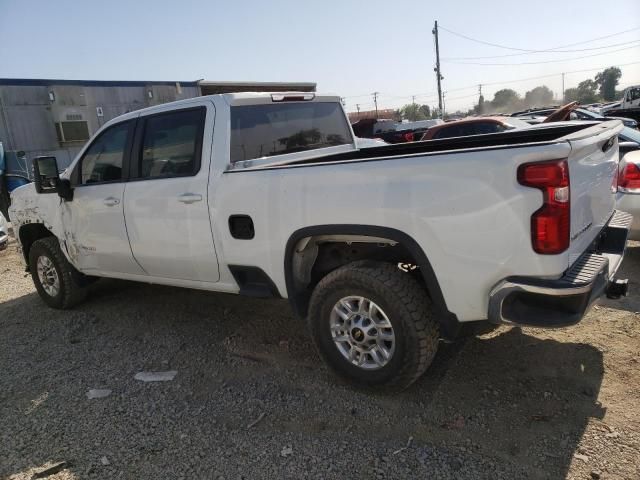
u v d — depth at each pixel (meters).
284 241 3.38
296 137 4.46
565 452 2.63
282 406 3.28
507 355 3.65
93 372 3.95
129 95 18.69
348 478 2.59
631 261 5.51
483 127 9.48
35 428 3.23
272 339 4.30
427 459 2.68
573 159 2.65
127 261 4.57
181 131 4.01
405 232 2.88
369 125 18.39
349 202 3.03
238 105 3.94
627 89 23.95
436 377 3.45
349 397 3.31
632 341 3.70
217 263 3.86
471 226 2.68
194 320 4.86
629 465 2.50
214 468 2.74
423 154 2.81
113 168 4.52
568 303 2.62
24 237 5.70
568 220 2.58
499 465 2.59
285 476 2.64
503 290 2.67
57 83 16.81
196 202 3.83
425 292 3.12
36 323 5.15
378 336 3.16
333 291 3.25
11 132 16.02
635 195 4.99
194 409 3.32
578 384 3.22
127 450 2.94
